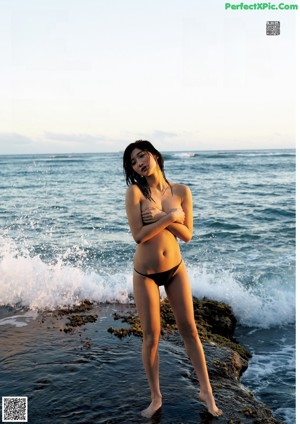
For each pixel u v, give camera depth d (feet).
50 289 21.95
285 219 51.26
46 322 18.58
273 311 23.32
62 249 35.58
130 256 33.47
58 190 82.43
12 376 13.43
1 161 227.81
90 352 15.21
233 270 30.66
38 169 149.18
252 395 13.03
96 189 83.71
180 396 12.15
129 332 17.15
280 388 15.44
